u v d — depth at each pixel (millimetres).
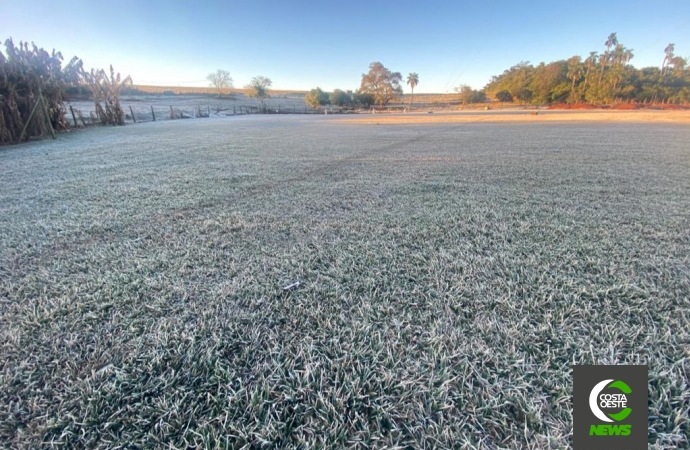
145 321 1370
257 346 1227
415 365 1130
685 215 2668
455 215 2762
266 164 5305
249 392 1025
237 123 17281
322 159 5781
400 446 871
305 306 1478
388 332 1298
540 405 972
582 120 16156
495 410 959
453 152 6426
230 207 3057
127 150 7000
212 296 1563
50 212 2891
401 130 12156
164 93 48844
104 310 1451
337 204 3133
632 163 4953
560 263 1853
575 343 1206
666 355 1146
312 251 2082
